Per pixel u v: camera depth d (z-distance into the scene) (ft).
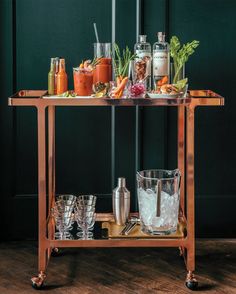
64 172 13.47
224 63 13.30
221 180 13.57
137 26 13.08
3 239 13.48
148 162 13.48
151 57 11.93
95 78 11.76
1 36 13.01
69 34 13.14
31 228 13.50
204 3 13.16
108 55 11.82
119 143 13.41
